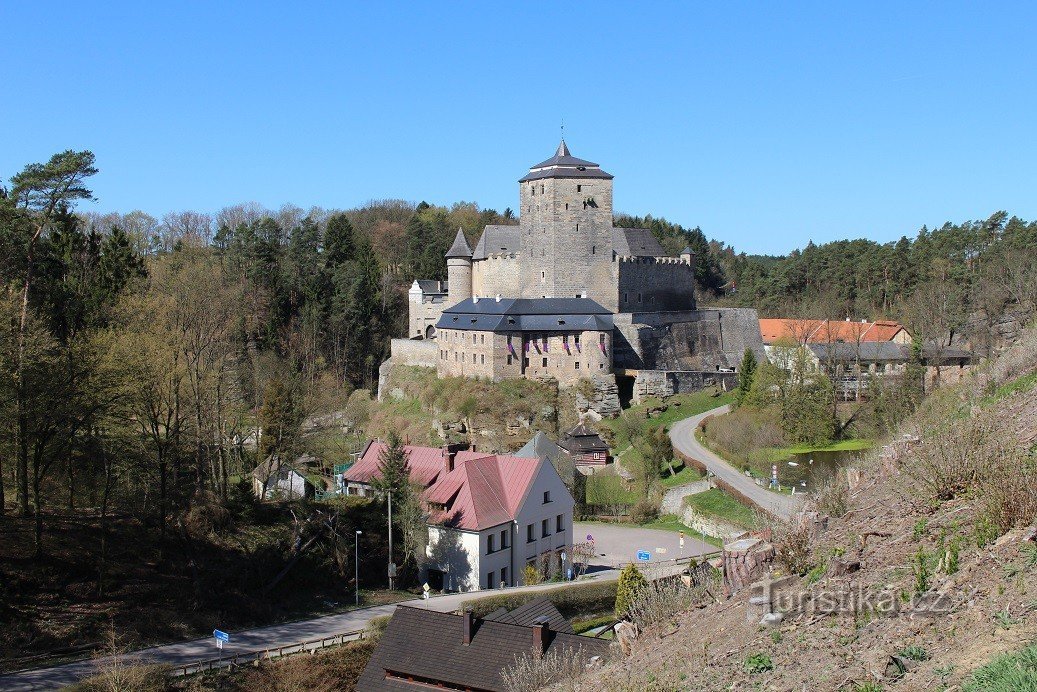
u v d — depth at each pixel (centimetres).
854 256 15612
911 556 1753
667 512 7481
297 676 3997
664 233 18788
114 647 3847
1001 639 1364
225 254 13625
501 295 11306
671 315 11056
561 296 10706
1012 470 1781
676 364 11044
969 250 13688
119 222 14862
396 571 5641
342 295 13188
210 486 6116
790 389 8425
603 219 10812
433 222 18738
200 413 5972
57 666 3891
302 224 17175
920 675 1361
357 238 16375
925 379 8412
